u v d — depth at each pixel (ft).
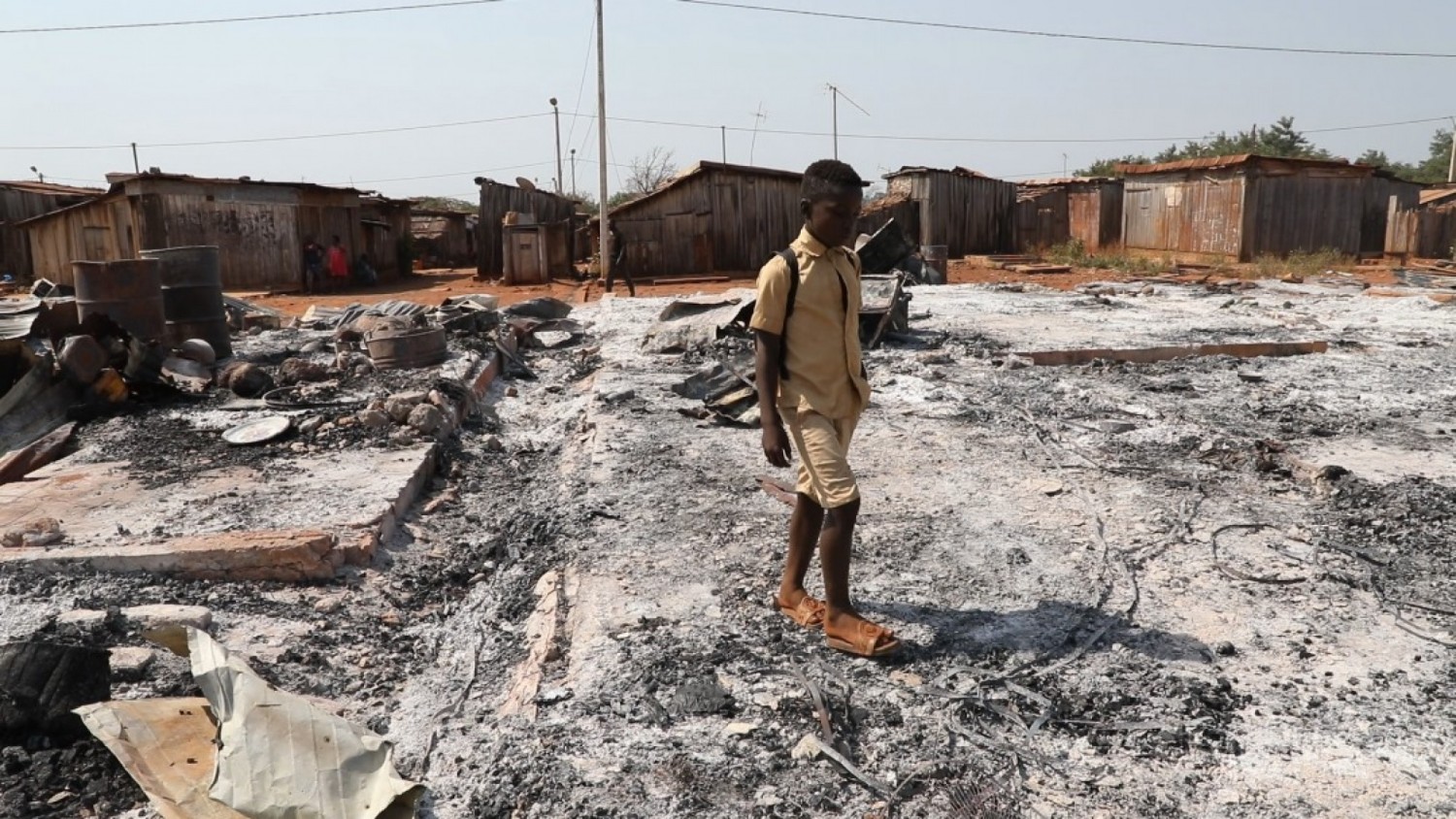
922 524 18.61
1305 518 18.83
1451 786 10.62
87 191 111.34
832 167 12.80
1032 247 115.85
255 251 87.40
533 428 30.37
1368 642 13.83
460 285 94.43
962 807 10.34
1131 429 25.62
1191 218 101.14
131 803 10.75
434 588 17.83
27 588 16.26
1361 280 70.08
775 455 13.24
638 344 41.86
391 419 26.99
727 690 12.64
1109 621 14.49
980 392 30.22
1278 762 11.09
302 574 17.33
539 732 11.90
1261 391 30.45
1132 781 10.78
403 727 12.79
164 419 28.53
